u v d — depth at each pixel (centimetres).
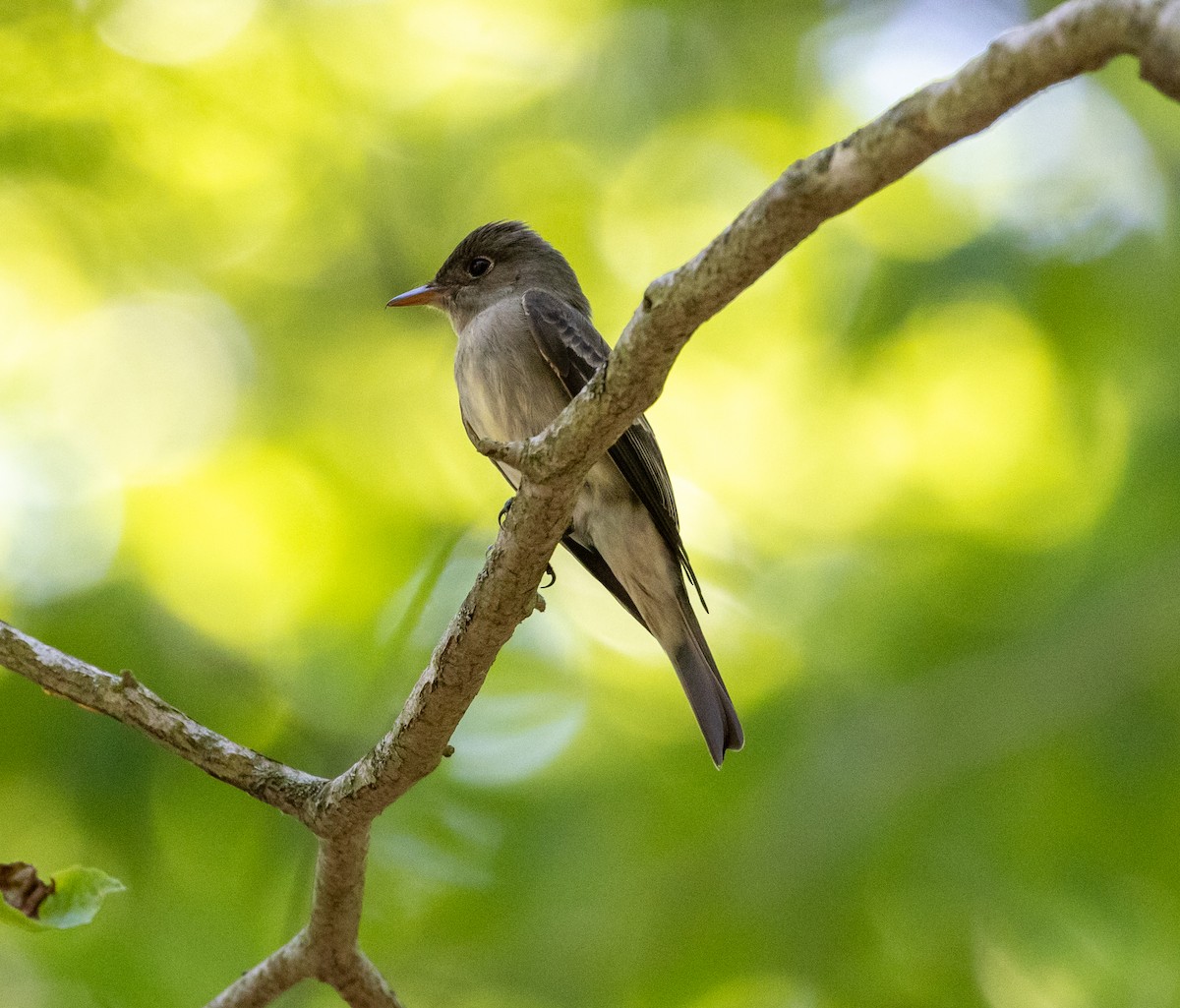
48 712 1012
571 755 1143
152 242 1363
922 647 1140
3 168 1305
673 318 484
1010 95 399
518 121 1410
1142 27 364
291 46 1364
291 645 1134
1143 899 1042
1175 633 1047
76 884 583
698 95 1391
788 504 1319
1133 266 1195
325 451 1280
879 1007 1002
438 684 586
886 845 1021
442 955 1014
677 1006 1003
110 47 1305
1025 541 1200
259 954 969
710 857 1037
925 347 1245
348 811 610
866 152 427
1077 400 1188
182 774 1014
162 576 1186
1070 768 1041
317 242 1398
